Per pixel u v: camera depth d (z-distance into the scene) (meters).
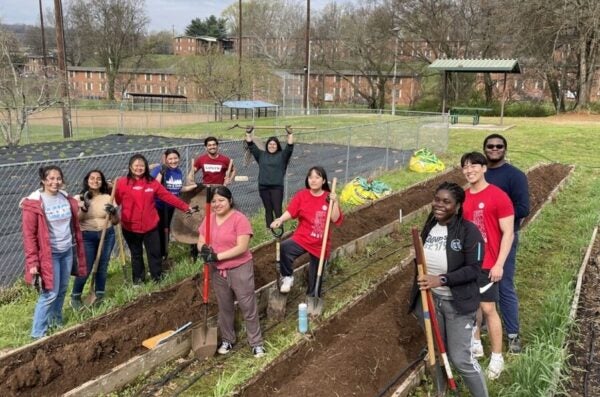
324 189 6.14
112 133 30.48
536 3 32.28
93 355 5.06
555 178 14.66
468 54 46.84
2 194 13.20
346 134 23.80
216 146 8.13
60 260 5.53
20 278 7.02
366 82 59.09
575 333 5.61
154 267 6.81
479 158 4.53
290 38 72.25
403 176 14.67
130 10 64.56
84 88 73.69
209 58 44.44
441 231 4.06
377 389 4.66
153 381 4.92
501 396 4.46
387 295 6.80
